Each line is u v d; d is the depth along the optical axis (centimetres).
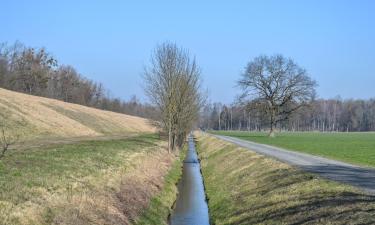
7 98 5897
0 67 10288
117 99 16450
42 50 11481
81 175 2000
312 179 2203
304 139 7919
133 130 9675
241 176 3094
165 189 2814
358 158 3600
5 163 1959
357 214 1444
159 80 4816
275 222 1728
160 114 4912
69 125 6231
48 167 2027
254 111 9200
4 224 1202
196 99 5734
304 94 8869
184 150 6738
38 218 1344
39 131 4916
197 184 3450
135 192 2238
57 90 12694
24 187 1552
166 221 2198
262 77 8944
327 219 1503
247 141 6788
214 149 5988
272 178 2584
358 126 18800
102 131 7444
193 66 5212
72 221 1453
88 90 14325
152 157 3650
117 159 2769
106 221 1633
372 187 1923
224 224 2075
